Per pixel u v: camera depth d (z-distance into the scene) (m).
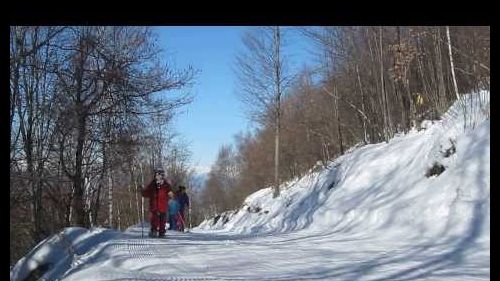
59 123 16.61
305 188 28.70
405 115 25.67
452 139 14.87
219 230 35.09
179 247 13.36
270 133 46.22
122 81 16.94
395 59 23.50
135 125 18.70
